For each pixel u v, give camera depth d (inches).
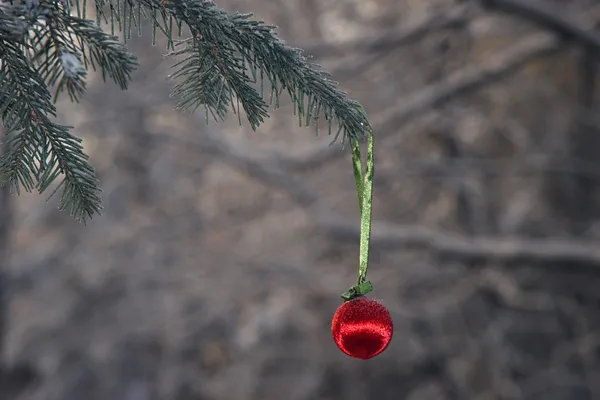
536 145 563.8
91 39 67.2
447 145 513.0
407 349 517.0
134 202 540.4
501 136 554.9
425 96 411.5
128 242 523.5
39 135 60.7
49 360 533.3
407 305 504.7
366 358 66.2
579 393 516.4
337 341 66.6
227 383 544.7
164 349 550.9
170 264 521.7
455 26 408.2
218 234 529.7
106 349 528.7
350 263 500.1
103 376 546.3
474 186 501.7
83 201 61.4
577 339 501.0
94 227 528.1
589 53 382.6
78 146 60.8
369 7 508.4
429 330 526.3
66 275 527.8
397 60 485.4
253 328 517.0
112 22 58.9
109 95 437.1
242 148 443.5
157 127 469.1
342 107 60.6
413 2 504.1
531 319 530.9
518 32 455.2
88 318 542.0
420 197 524.7
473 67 445.1
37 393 535.8
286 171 442.9
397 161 479.5
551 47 393.7
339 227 433.4
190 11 59.2
